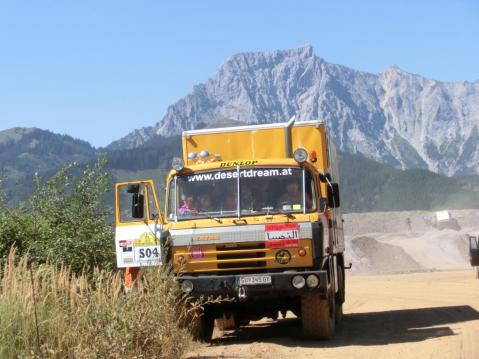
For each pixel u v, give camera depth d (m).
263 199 13.27
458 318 17.23
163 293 10.95
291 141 15.35
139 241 14.43
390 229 112.88
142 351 9.71
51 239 16.19
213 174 13.56
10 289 9.96
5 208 16.97
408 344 12.95
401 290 28.83
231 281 12.66
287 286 12.57
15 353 9.23
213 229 12.95
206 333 14.13
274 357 11.74
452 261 76.69
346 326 16.58
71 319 9.69
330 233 14.33
